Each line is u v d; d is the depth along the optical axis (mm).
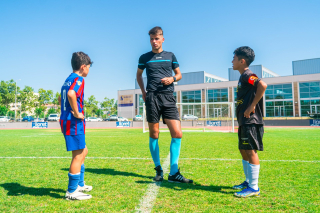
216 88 44125
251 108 2293
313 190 2447
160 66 3012
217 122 21297
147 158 4633
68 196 2199
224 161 4211
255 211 1882
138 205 2027
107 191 2441
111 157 4762
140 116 46375
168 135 12172
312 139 9062
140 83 3332
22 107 68812
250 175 2297
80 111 2289
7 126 26297
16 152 5578
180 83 51219
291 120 27750
